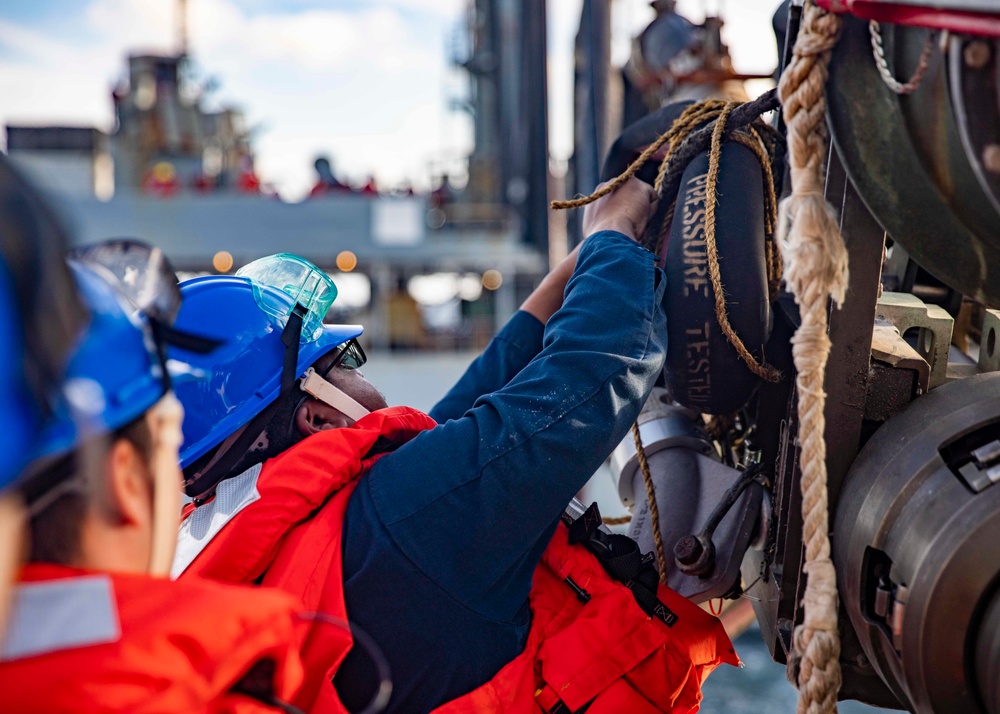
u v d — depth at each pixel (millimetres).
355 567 1078
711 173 1181
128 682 577
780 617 1191
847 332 1029
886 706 1122
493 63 13336
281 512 1070
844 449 1050
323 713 1006
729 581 1277
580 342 1124
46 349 481
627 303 1143
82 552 619
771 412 1312
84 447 567
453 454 1089
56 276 489
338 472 1109
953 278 898
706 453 1447
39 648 571
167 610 623
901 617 893
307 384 1211
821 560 920
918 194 865
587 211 1349
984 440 945
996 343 1172
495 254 11703
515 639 1145
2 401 459
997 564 840
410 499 1080
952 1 706
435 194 12500
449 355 11508
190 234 12031
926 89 798
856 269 1017
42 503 566
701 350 1178
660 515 1392
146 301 696
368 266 11977
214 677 615
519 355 1481
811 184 877
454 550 1070
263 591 687
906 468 951
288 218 11977
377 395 1293
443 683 1081
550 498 1083
